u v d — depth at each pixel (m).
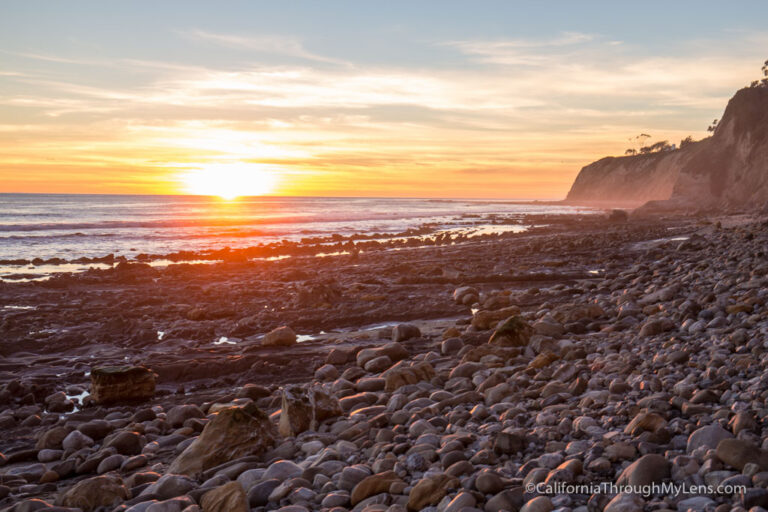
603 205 151.00
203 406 7.62
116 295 16.83
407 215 73.56
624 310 10.74
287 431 5.99
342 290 16.75
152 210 73.88
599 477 3.89
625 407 5.18
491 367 8.03
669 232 37.84
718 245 23.28
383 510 3.80
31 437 6.80
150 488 4.72
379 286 17.48
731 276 12.90
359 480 4.41
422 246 32.94
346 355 9.86
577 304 11.61
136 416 7.18
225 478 4.79
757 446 3.68
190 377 9.36
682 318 9.36
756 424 4.22
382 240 38.53
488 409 5.93
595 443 4.41
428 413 5.99
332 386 7.83
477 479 3.92
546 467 4.16
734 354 6.57
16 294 17.05
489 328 11.26
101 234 38.88
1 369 9.84
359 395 7.09
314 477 4.62
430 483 3.95
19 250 30.48
